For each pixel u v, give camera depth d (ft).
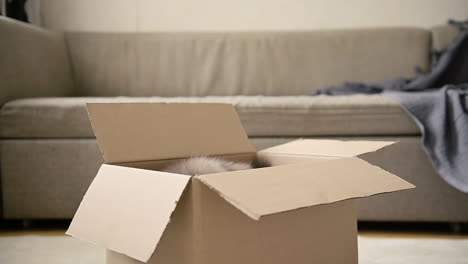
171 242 2.61
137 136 3.20
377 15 8.34
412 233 5.31
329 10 8.38
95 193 2.87
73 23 8.46
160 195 2.45
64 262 4.17
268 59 7.75
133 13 8.47
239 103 5.55
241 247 2.60
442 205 5.27
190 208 2.45
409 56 7.54
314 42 7.72
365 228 5.58
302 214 2.88
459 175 4.92
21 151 5.59
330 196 2.49
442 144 5.11
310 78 7.67
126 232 2.48
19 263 4.14
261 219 2.68
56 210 5.61
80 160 5.56
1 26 5.92
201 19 8.48
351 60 7.62
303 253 2.89
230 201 2.24
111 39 7.83
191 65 7.80
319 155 3.35
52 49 7.19
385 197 5.34
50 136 5.58
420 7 8.26
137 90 7.77
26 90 6.31
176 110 3.51
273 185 2.42
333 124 5.40
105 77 7.75
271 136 5.53
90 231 2.70
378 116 5.34
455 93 5.34
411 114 5.24
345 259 3.15
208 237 2.47
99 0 8.47
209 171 3.09
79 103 5.60
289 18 8.41
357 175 2.81
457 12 8.18
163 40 7.84
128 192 2.66
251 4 8.45
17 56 6.17
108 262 3.08
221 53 7.80
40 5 8.39
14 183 5.62
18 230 5.62
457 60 6.88
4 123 5.60
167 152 3.32
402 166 5.31
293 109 5.45
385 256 4.27
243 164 3.42
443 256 4.27
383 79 7.54
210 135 3.61
